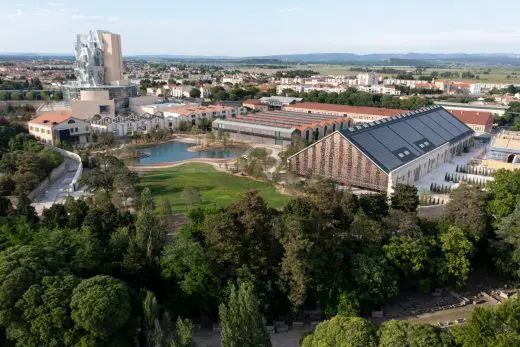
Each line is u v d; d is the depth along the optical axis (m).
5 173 173.88
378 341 68.88
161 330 69.75
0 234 96.69
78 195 169.62
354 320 72.12
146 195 139.62
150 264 93.00
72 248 91.50
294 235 88.88
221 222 88.94
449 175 198.25
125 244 97.88
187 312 90.44
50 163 190.50
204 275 88.12
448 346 67.75
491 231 113.31
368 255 96.50
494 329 68.69
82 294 71.69
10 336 70.38
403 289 106.12
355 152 179.00
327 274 93.31
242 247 89.75
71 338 69.06
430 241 102.50
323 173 190.62
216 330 88.50
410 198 117.00
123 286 76.38
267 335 71.12
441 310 98.44
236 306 71.75
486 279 112.25
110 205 116.88
